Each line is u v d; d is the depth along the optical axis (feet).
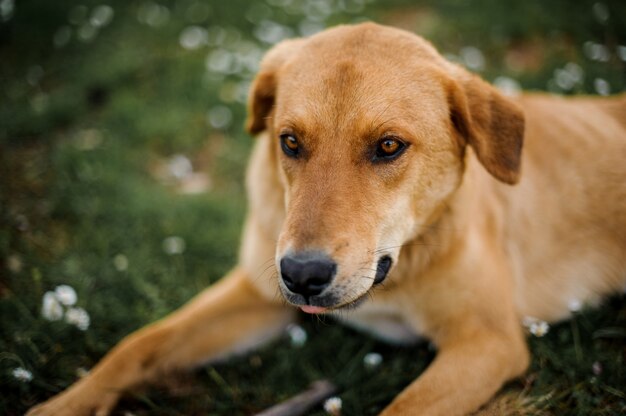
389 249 1.87
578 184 2.37
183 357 2.14
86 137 3.02
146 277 2.45
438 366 1.95
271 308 2.27
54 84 3.40
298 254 1.71
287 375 2.14
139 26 3.82
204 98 3.26
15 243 2.50
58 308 2.13
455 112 1.97
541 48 3.65
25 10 3.84
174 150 3.06
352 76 1.86
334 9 3.99
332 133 1.83
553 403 1.96
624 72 3.21
